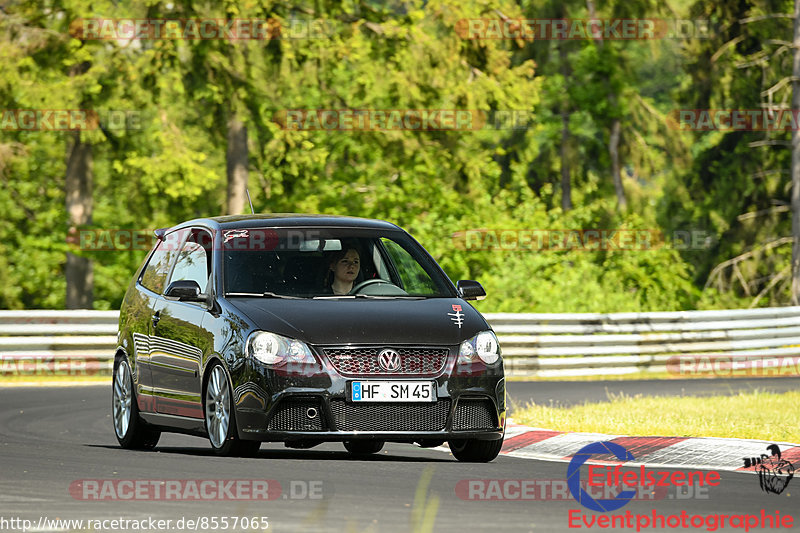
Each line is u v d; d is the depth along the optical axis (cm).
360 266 3781
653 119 16200
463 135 11731
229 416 3322
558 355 7844
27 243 11819
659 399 5619
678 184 16800
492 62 11525
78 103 10469
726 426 4400
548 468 3378
